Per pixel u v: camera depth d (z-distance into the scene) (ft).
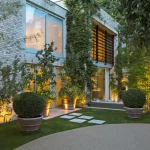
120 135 15.60
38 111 15.78
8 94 14.26
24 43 22.56
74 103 28.02
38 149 12.45
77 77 28.76
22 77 17.88
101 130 17.08
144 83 26.35
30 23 24.21
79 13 30.96
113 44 47.98
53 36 28.58
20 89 14.93
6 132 16.16
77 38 30.76
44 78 22.21
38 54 23.90
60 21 30.30
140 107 21.88
